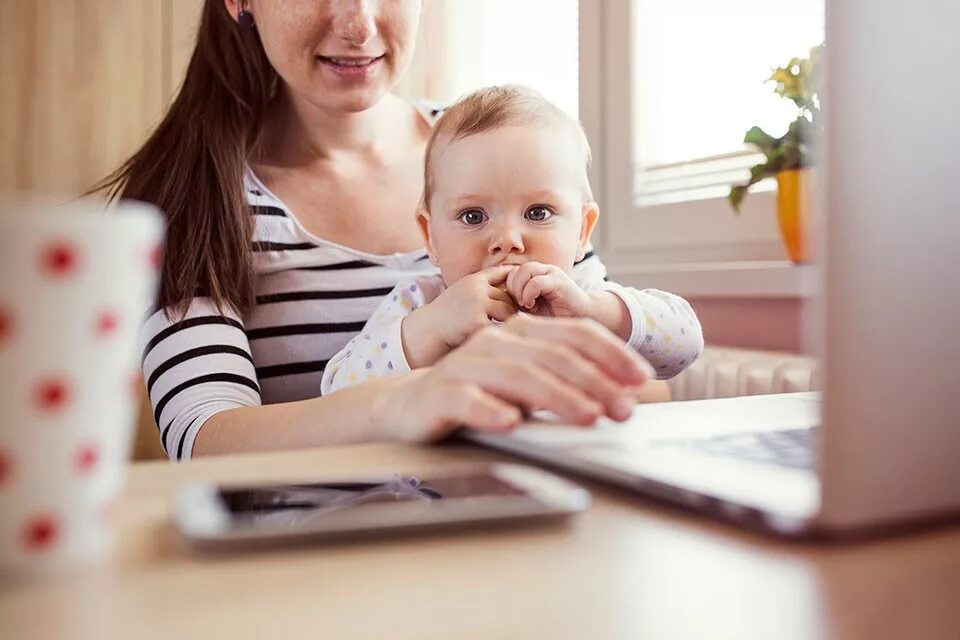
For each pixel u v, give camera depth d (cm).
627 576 27
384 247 120
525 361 49
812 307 29
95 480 27
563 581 27
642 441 43
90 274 26
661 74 180
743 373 127
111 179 128
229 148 109
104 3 213
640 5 180
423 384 52
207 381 91
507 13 218
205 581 26
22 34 208
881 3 29
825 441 29
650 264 178
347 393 62
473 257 101
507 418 45
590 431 46
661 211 175
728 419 52
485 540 31
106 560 28
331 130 124
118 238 26
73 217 25
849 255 28
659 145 181
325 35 109
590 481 39
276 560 28
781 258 153
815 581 26
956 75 30
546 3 207
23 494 26
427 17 206
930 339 30
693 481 34
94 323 26
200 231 102
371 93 115
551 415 51
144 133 215
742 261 160
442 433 48
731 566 28
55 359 26
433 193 108
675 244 173
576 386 47
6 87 208
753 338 149
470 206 102
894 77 29
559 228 102
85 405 26
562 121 108
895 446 30
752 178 138
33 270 25
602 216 189
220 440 71
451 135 106
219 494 35
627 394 48
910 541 30
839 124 28
